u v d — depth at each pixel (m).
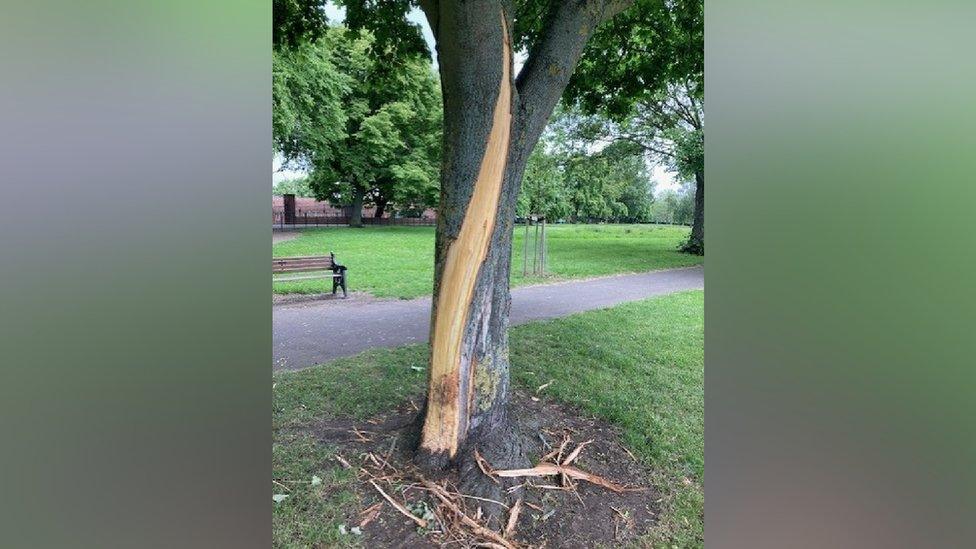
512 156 2.36
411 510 2.21
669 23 4.75
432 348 2.48
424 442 2.51
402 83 6.01
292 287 7.11
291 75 13.73
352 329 5.02
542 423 2.92
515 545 2.06
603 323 5.33
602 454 2.67
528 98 2.39
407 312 5.81
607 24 4.74
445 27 2.06
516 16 3.62
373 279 7.93
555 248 13.51
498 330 2.55
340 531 2.07
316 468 2.45
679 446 2.78
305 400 3.20
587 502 2.32
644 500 2.36
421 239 14.82
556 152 16.58
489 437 2.51
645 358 4.20
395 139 18.70
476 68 2.15
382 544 2.04
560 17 2.40
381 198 22.03
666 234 20.48
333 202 21.28
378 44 4.46
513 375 3.68
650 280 8.65
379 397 3.26
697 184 13.68
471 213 2.35
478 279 2.41
